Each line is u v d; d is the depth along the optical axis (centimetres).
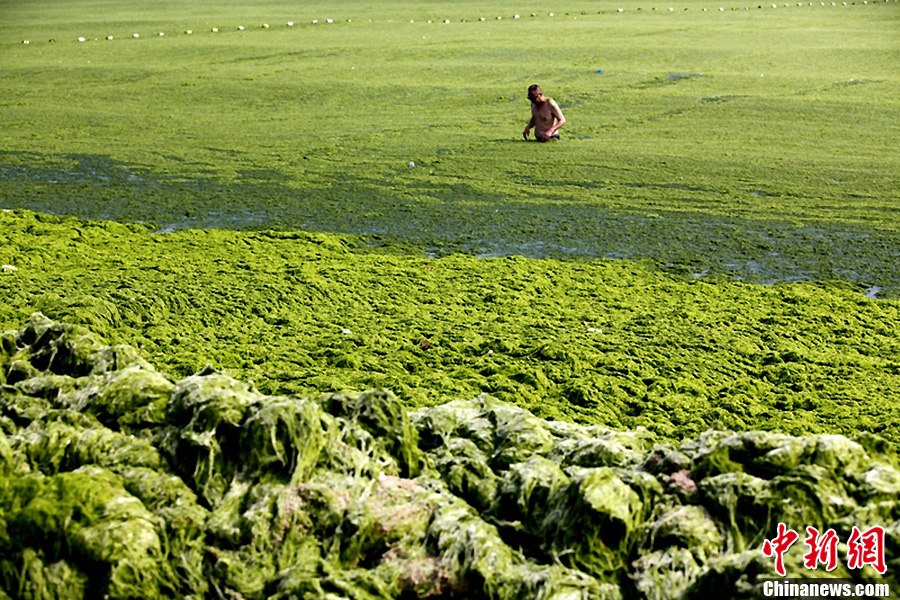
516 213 1233
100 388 421
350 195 1326
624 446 433
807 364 753
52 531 339
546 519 364
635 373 725
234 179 1415
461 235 1149
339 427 400
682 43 2786
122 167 1490
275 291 896
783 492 356
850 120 1750
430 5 4241
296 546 357
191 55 2666
